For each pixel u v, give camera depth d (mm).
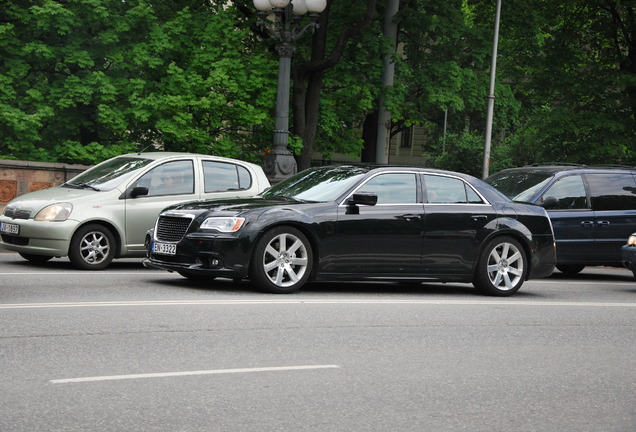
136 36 35469
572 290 17859
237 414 7051
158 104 33906
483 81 40156
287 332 10766
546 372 9344
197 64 35375
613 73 40594
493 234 15773
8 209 17312
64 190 17500
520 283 16109
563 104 41906
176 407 7176
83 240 16891
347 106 39531
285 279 14398
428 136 74188
